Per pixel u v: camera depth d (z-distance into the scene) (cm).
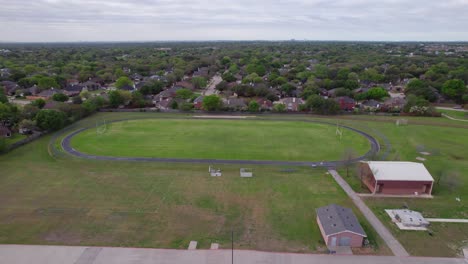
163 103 11825
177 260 3416
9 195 4794
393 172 5053
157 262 3384
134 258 3444
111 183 5272
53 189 5019
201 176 5588
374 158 6431
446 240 3822
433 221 4222
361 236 3634
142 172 5741
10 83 14412
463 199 4844
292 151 6881
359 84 15488
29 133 7975
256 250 3591
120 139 7656
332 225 3781
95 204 4566
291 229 4000
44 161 6238
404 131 8519
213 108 10806
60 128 8581
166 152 6775
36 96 12975
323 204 4638
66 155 6550
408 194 4981
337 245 3672
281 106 10762
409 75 17962
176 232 3922
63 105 9544
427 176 4994
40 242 3697
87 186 5150
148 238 3794
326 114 10512
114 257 3456
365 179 5284
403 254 3553
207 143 7394
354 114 10556
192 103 11675
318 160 6372
